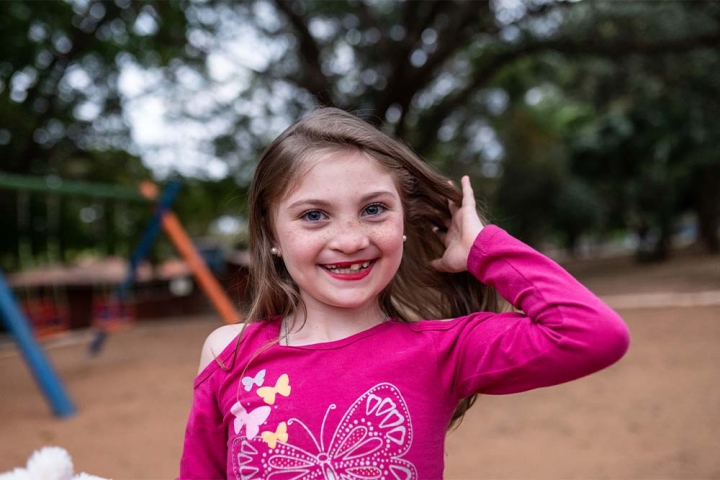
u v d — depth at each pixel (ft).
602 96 43.75
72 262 43.50
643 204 71.00
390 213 4.04
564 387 14.71
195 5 31.48
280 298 4.50
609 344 3.57
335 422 3.81
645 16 33.88
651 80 40.34
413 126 41.04
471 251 4.34
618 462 9.91
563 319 3.67
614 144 63.93
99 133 36.24
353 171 3.96
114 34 32.65
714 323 22.09
